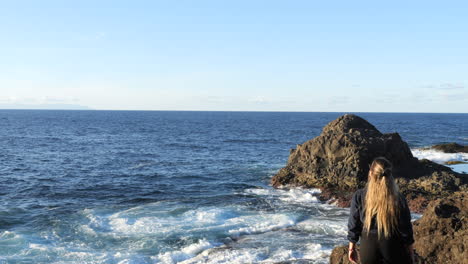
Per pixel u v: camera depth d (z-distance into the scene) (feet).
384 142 81.41
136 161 123.75
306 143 88.89
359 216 15.03
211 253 42.24
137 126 360.48
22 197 71.92
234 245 44.96
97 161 122.93
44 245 44.88
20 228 51.72
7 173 98.02
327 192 73.72
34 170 103.76
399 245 13.99
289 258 40.45
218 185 84.33
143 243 45.83
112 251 43.34
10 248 43.60
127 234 48.98
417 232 31.50
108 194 75.15
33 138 207.72
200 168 109.09
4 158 125.18
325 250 42.55
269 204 66.28
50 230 50.78
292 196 72.90
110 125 374.02
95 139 209.56
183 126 373.40
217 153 148.15
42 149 154.81
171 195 74.13
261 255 41.45
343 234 48.65
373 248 14.25
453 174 79.66
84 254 42.09
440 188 69.51
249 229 50.72
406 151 85.30
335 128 94.48
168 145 180.14
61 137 218.59
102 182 87.86
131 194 75.10
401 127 359.87
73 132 264.72
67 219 56.24
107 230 50.88
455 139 223.10
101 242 46.21
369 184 14.58
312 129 338.54
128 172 102.06
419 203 64.13
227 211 60.85
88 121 458.91
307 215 59.11
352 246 15.38
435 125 411.95
